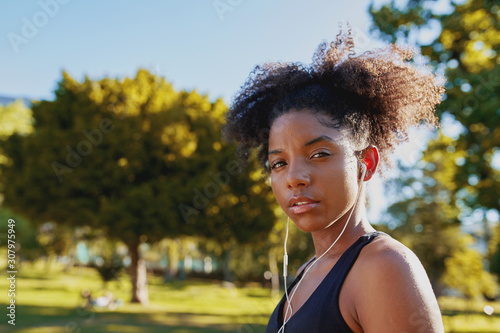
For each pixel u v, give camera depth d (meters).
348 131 0.93
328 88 1.03
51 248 31.14
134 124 16.77
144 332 11.56
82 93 17.06
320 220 0.89
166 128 16.95
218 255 30.39
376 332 0.74
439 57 9.86
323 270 0.96
